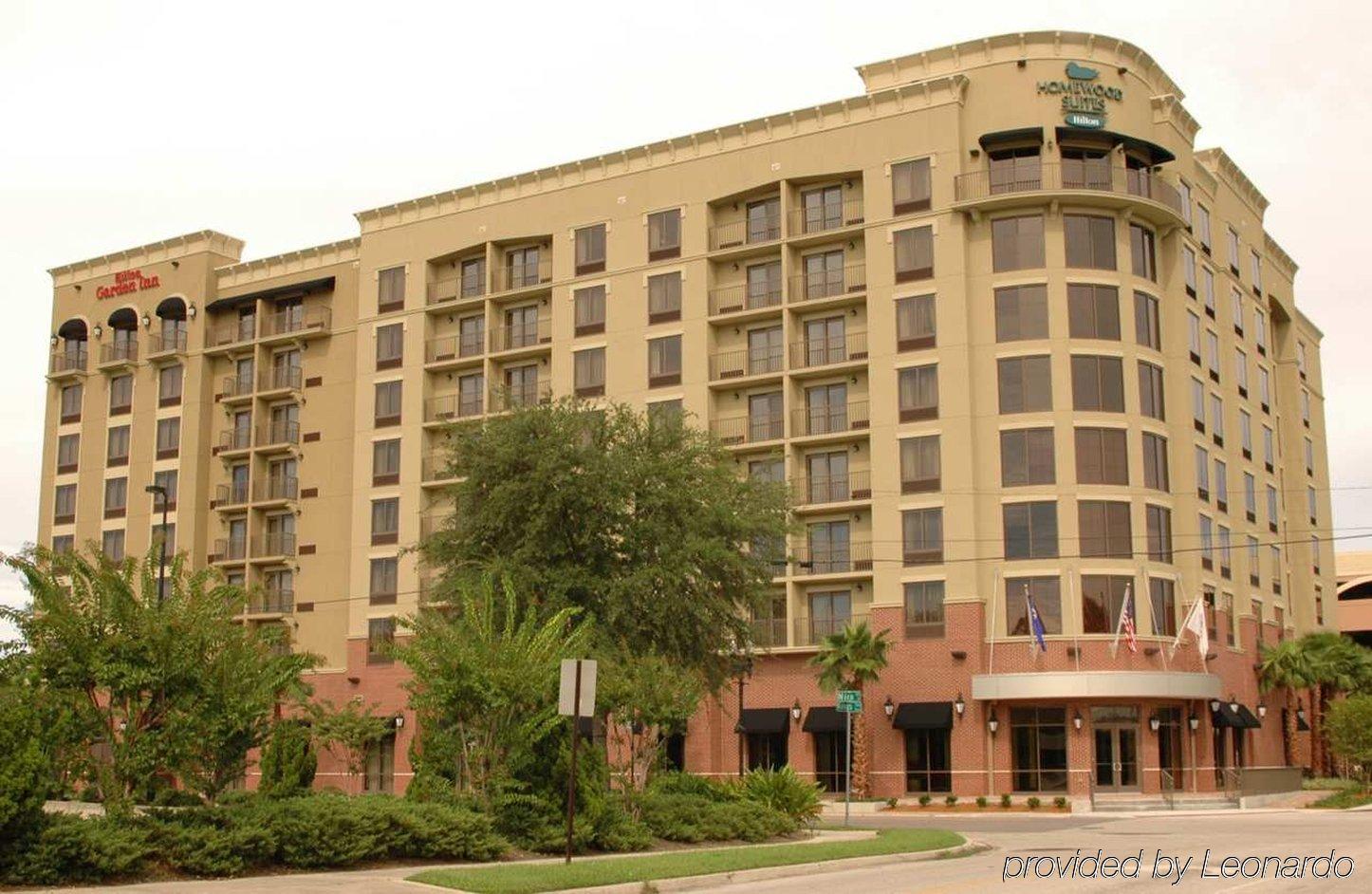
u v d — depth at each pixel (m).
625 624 38.62
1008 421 56.50
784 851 26.19
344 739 58.72
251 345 77.38
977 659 55.28
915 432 57.78
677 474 41.09
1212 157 68.88
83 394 83.44
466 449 42.00
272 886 19.84
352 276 75.75
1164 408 58.47
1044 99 58.34
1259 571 68.38
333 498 74.00
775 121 62.81
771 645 59.25
